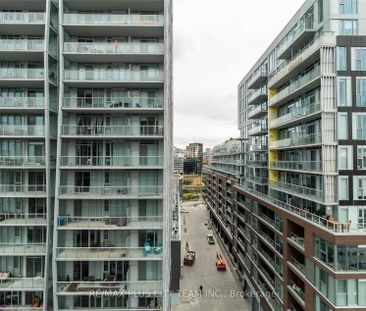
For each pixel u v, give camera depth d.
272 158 38.62
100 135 24.97
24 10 25.81
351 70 25.02
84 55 24.67
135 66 26.28
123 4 25.23
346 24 27.92
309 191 28.42
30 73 24.97
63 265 25.34
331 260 21.77
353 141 24.97
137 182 26.14
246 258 45.84
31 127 25.20
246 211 46.34
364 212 24.83
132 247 25.08
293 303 29.19
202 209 118.56
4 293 25.38
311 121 29.36
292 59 34.00
